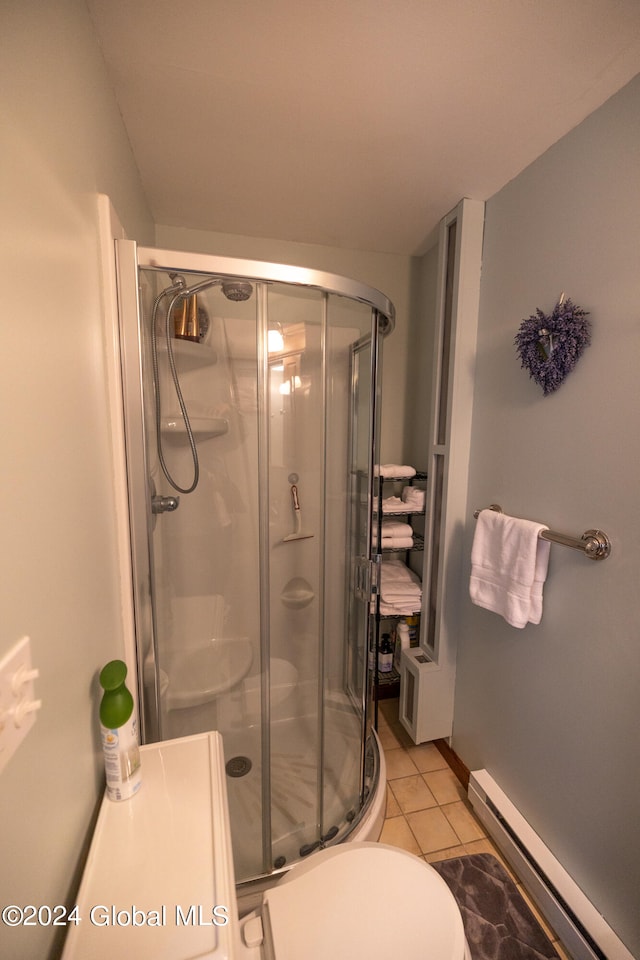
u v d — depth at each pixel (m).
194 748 0.85
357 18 0.81
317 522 1.58
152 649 1.09
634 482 0.92
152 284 1.09
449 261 1.60
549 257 1.17
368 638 1.48
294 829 1.23
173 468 1.33
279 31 0.84
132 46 0.87
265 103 1.04
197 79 0.97
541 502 1.21
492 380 1.42
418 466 2.04
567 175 1.10
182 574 1.42
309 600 1.59
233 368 1.42
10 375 0.46
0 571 0.43
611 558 0.98
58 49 0.63
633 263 0.92
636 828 0.92
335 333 1.47
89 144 0.78
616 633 0.97
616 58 0.88
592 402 1.03
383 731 1.87
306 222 1.68
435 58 0.90
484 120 1.09
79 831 0.64
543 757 1.20
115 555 0.91
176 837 0.64
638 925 0.91
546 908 1.11
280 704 1.54
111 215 0.88
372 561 1.46
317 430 1.53
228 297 1.25
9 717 0.43
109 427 0.88
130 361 0.95
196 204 1.55
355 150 1.23
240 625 1.53
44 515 0.54
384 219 1.64
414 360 2.05
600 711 1.01
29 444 0.50
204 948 0.49
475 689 1.54
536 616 1.17
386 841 1.36
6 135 0.45
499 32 0.84
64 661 0.60
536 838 1.21
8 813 0.43
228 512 1.49
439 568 1.67
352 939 0.71
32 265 0.52
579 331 1.03
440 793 1.55
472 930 1.10
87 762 0.69
